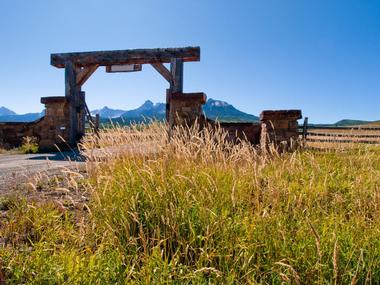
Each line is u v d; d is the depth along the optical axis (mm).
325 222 2943
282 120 8961
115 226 2875
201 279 2266
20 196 3898
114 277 2264
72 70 12023
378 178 4336
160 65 11250
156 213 2949
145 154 4137
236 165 4035
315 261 2375
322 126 12094
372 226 3008
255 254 2545
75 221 3236
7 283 2125
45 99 12359
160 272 2256
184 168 3793
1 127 13055
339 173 4965
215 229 2693
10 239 2793
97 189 3406
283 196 3568
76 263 2320
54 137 12328
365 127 10125
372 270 2330
